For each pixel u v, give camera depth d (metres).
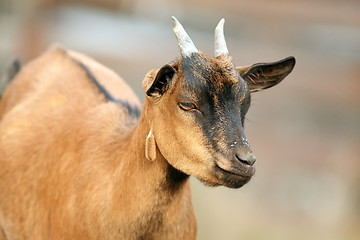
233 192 37.19
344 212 41.62
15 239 18.88
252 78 16.20
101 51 47.16
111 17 53.19
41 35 48.53
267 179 42.19
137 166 15.54
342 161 43.41
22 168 18.41
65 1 52.00
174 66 15.15
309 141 44.06
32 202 18.09
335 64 45.56
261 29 47.69
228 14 48.62
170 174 15.42
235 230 32.09
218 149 14.46
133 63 46.22
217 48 15.83
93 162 16.62
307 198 41.97
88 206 16.14
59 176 17.23
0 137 19.41
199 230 30.11
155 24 51.91
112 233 15.94
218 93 14.67
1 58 47.16
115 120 17.38
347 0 46.53
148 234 15.89
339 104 44.78
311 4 46.81
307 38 47.06
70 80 19.52
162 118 15.02
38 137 18.47
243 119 15.16
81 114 18.17
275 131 44.41
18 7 50.25
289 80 44.72
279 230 35.31
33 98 19.75
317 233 37.19
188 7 49.97
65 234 16.64
